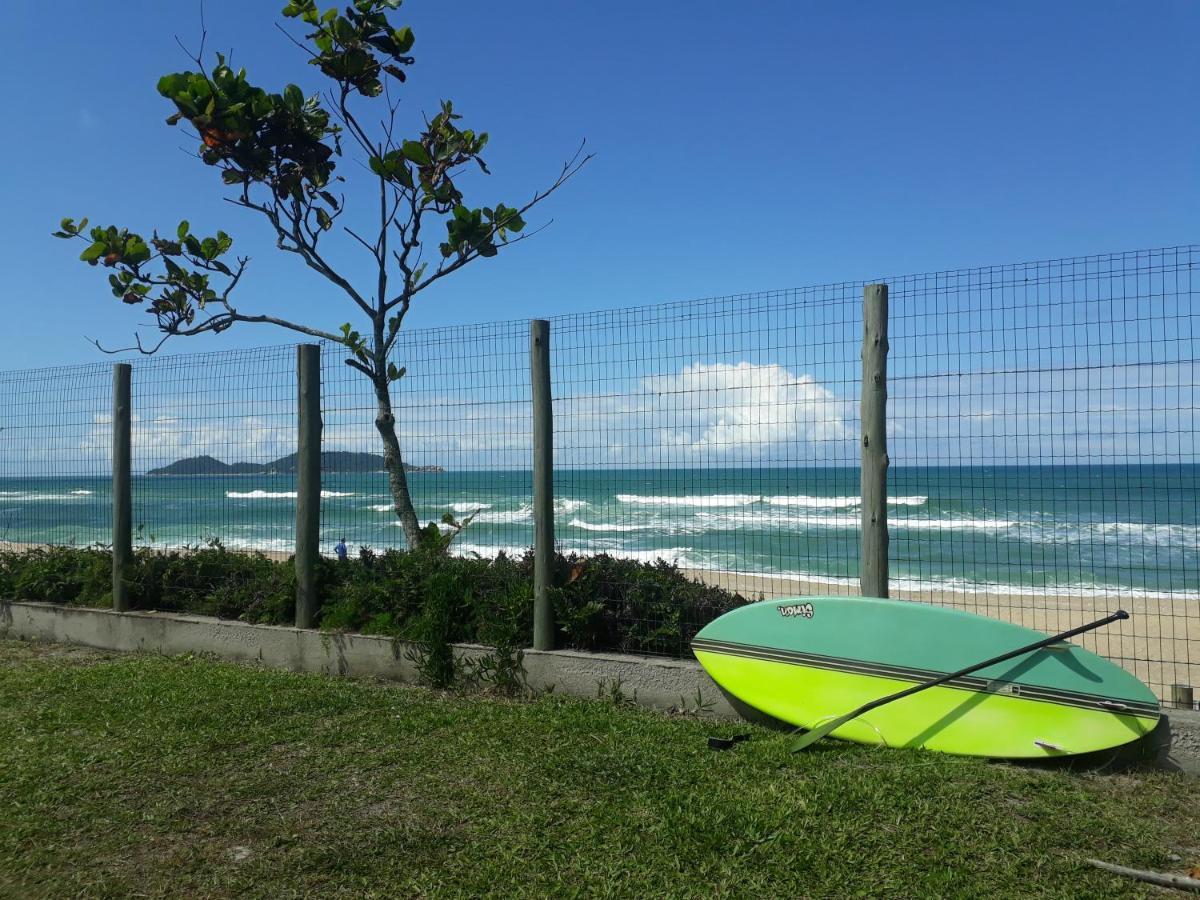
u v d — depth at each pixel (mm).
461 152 7566
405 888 3434
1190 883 3326
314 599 7199
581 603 6246
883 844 3668
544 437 6281
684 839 3742
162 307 7930
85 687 6414
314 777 4586
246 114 7418
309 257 7805
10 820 4062
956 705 4922
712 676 5535
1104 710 4629
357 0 7230
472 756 4832
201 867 3627
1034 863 3514
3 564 9172
